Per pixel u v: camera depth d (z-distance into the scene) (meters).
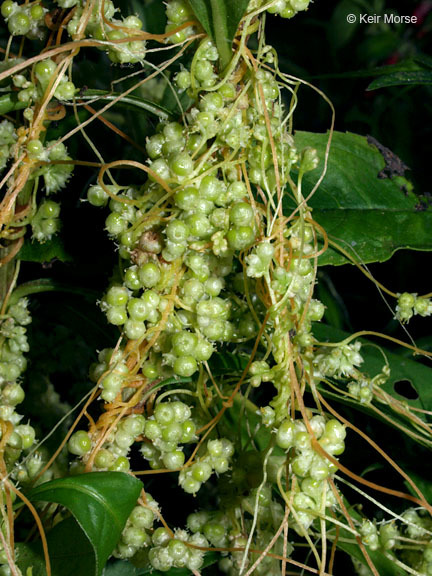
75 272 0.14
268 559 0.12
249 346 0.14
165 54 0.14
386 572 0.12
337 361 0.12
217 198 0.11
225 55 0.11
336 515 0.13
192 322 0.11
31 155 0.12
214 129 0.11
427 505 0.11
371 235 0.14
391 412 0.13
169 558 0.11
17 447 0.12
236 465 0.12
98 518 0.10
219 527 0.12
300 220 0.11
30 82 0.12
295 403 0.12
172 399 0.13
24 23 0.12
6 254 0.13
